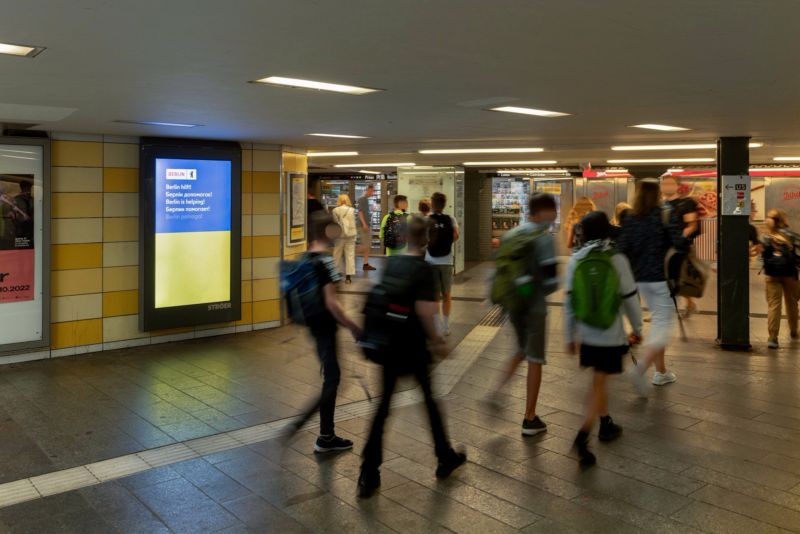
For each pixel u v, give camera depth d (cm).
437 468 480
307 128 831
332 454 524
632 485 463
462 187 1784
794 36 382
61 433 573
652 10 331
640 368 659
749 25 359
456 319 1120
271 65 457
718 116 728
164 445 545
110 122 753
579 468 493
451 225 948
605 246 507
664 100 614
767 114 710
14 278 802
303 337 984
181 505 435
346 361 834
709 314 1189
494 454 521
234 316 975
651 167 2041
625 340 510
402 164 1728
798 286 960
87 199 866
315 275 509
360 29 365
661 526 403
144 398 677
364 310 466
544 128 856
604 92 570
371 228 2311
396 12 333
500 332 1011
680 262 836
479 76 499
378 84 532
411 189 1736
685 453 523
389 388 457
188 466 500
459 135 955
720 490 455
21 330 813
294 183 1092
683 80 516
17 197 798
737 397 675
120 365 812
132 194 903
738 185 908
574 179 2077
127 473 487
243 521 412
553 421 601
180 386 721
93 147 866
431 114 709
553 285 531
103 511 425
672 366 807
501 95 586
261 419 612
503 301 552
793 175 1900
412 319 456
